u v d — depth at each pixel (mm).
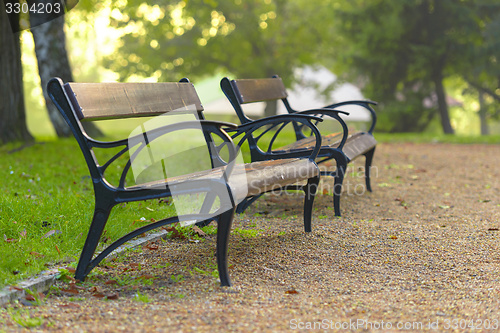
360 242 3705
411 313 2447
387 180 6480
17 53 10023
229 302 2547
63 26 11445
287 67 29750
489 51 22422
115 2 17141
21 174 5930
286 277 2980
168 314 2385
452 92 43031
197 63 29656
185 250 3408
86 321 2307
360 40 23547
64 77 11383
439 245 3654
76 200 4227
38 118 48219
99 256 2834
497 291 2738
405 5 22281
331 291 2766
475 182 6500
